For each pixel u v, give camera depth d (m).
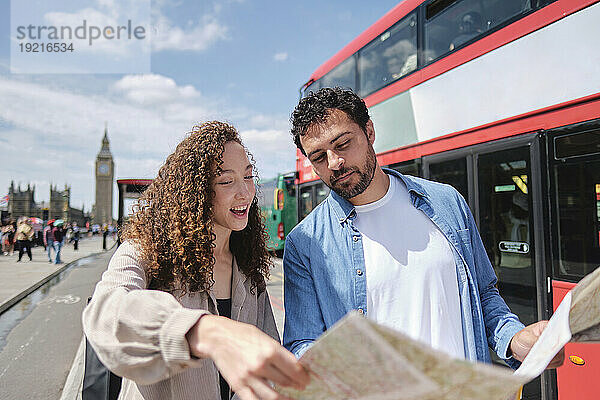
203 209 1.45
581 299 0.97
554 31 3.28
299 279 1.68
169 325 0.86
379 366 0.61
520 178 3.45
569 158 3.09
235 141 1.57
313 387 0.73
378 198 1.73
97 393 1.60
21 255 19.19
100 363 1.63
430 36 4.70
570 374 2.85
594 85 2.97
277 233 15.10
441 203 1.75
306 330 1.58
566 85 3.15
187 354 0.84
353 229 1.69
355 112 1.61
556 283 3.09
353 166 1.60
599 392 2.68
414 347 0.60
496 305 1.72
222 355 0.80
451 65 4.31
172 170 1.49
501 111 3.68
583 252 2.95
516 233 3.46
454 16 4.35
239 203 1.50
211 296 1.49
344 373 0.67
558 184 3.15
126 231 1.46
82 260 20.53
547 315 3.13
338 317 1.61
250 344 0.77
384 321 1.59
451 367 0.60
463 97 4.12
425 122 4.64
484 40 3.93
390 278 1.60
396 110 5.19
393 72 5.37
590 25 3.03
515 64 3.58
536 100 3.37
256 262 1.69
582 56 3.06
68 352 6.05
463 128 4.09
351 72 6.34
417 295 1.59
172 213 1.43
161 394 1.35
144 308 0.92
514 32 3.62
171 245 1.40
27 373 5.27
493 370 0.60
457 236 1.70
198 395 1.34
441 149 4.37
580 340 1.07
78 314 8.44
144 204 1.51
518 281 3.41
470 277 1.66
